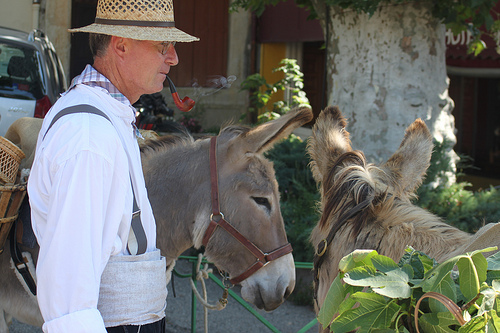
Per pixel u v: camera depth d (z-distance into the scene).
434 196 5.37
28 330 4.41
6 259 2.40
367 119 5.63
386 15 5.50
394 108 5.56
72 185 1.52
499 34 7.19
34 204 1.62
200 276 3.28
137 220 1.74
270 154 6.48
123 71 1.87
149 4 1.83
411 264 1.52
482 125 13.01
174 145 2.61
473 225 5.30
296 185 6.02
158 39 1.79
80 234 1.50
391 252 1.90
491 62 9.02
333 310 1.52
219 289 5.57
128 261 1.70
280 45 10.91
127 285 1.69
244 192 2.46
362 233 1.98
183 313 4.95
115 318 1.68
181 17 10.71
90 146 1.56
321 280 2.14
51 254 1.48
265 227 2.48
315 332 4.62
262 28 10.78
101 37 1.86
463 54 8.42
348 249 2.00
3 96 6.26
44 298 1.48
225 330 4.64
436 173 5.54
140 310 1.71
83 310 1.47
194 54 10.68
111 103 1.77
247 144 2.47
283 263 2.54
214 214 2.45
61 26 10.20
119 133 1.74
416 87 5.56
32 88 6.45
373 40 5.58
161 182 2.53
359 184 2.08
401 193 2.17
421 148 2.26
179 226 2.52
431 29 5.60
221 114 10.72
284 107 9.42
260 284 2.52
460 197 5.48
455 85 12.58
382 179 2.14
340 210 2.12
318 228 2.27
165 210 2.52
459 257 1.37
